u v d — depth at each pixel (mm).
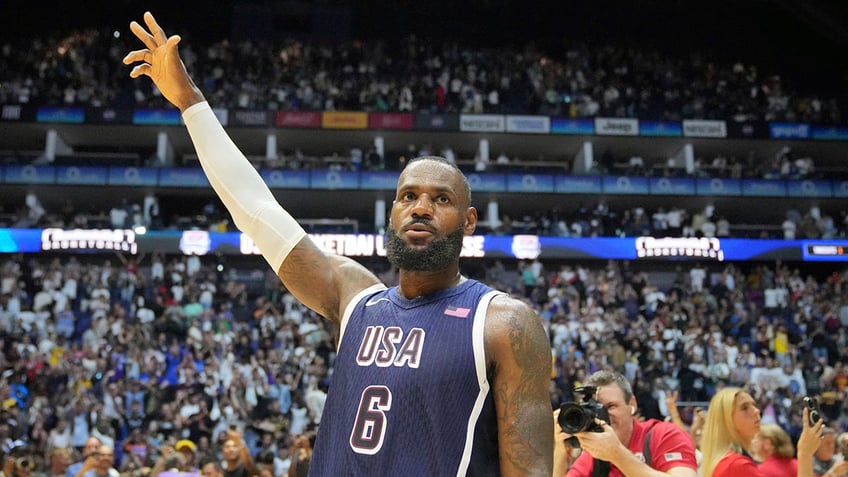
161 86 2408
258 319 19062
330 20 30438
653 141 27719
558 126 26750
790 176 26516
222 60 27703
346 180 24797
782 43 31219
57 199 25781
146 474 8586
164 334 17359
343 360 2008
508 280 23734
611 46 30672
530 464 1810
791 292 22609
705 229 24938
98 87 26391
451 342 1893
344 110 26406
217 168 2314
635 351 18141
